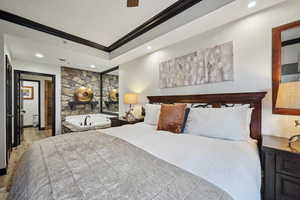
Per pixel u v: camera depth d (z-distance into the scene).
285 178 1.16
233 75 1.97
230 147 1.35
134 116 3.21
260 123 1.74
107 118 4.58
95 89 5.32
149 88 3.27
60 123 4.55
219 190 0.73
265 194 1.27
